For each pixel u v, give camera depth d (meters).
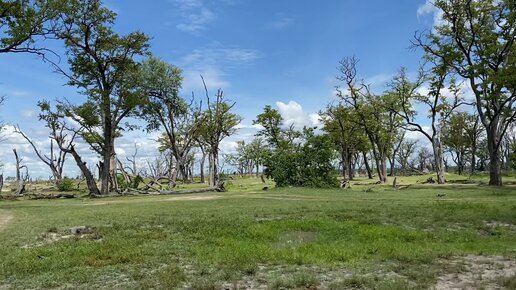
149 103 54.88
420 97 47.44
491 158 38.03
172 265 9.27
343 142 68.81
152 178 52.00
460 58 39.03
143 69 54.97
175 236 13.37
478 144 81.69
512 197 25.23
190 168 92.81
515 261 9.33
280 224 15.00
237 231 14.09
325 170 37.69
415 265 9.04
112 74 41.44
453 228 14.56
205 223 15.73
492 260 9.44
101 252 10.71
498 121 39.12
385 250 10.77
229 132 58.56
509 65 36.12
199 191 40.41
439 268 8.72
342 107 65.06
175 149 59.72
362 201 24.16
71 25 38.22
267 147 67.81
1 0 26.70
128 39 40.78
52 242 12.73
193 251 10.86
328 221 15.45
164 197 34.09
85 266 9.53
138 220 17.02
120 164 50.28
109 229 14.84
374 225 14.94
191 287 7.68
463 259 9.57
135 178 47.44
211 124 57.19
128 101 41.94
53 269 9.29
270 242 12.83
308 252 10.74
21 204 29.95
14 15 27.72
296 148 39.62
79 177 74.69
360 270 8.72
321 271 8.70
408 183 50.53
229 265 9.14
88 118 41.56
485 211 17.86
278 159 39.06
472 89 38.72
